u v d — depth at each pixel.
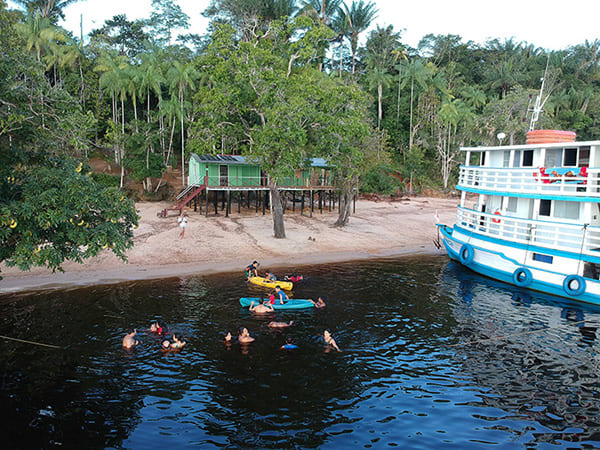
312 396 11.20
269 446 9.15
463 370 12.86
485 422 10.17
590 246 19.81
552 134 21.36
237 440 9.37
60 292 19.92
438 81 67.81
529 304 19.34
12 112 11.78
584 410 10.79
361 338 15.07
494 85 76.75
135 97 50.44
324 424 9.98
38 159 13.42
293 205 43.97
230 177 39.69
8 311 17.39
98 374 12.30
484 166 24.02
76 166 13.25
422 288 21.70
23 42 40.81
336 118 27.72
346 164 32.75
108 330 15.51
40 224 11.15
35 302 18.50
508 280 22.56
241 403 10.83
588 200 18.91
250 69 27.09
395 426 9.93
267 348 14.09
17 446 9.10
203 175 39.28
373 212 45.25
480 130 63.34
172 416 10.27
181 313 17.30
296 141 26.92
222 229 33.00
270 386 11.68
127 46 60.81
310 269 25.05
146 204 42.44
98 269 23.72
